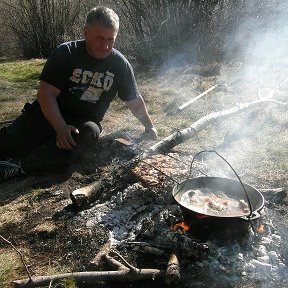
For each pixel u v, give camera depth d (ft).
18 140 6.39
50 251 4.72
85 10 15.38
